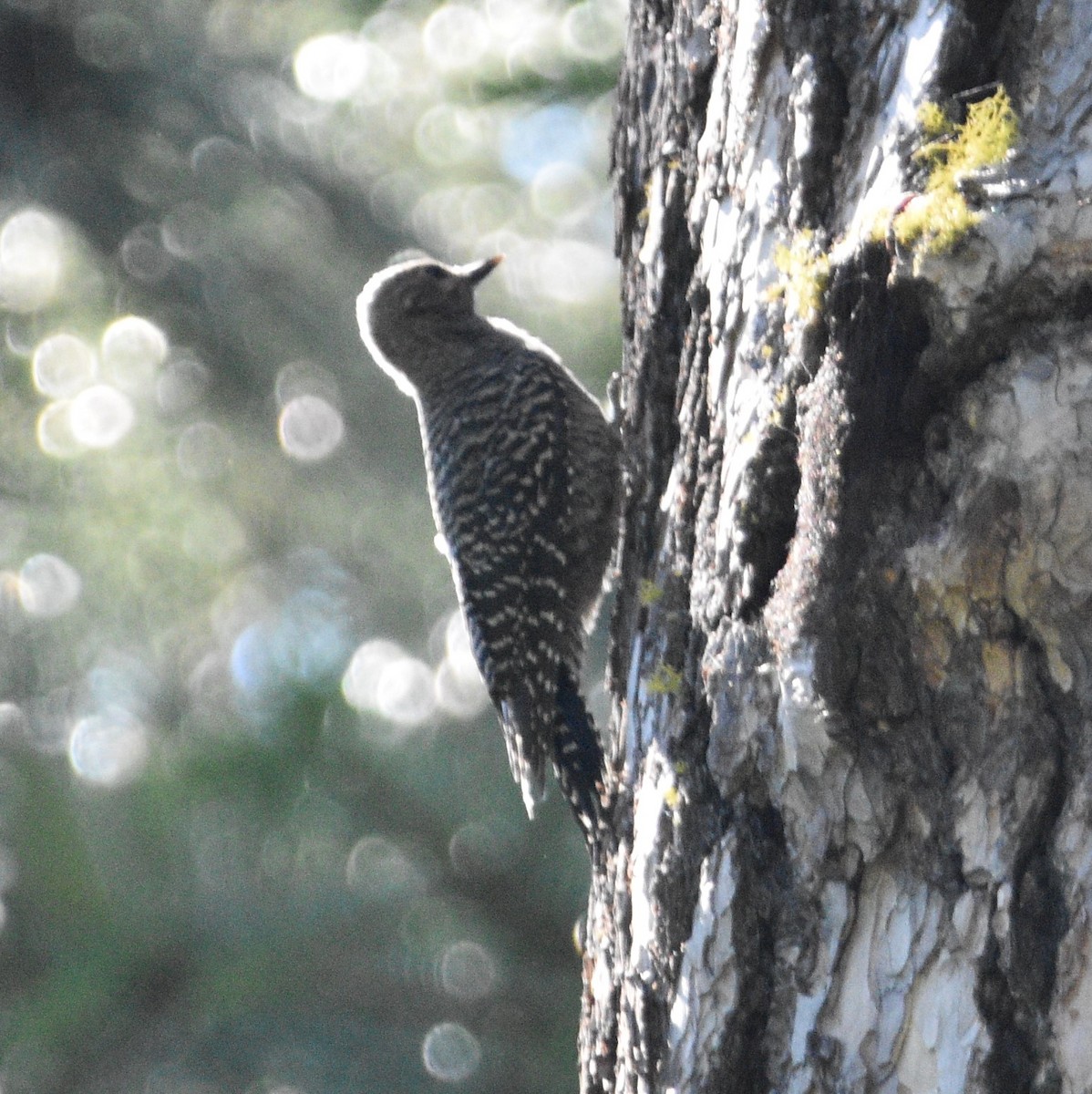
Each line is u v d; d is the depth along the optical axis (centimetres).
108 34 1587
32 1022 1369
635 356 811
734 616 650
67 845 1442
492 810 1437
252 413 1603
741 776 637
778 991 621
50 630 1562
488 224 1645
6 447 1583
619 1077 700
